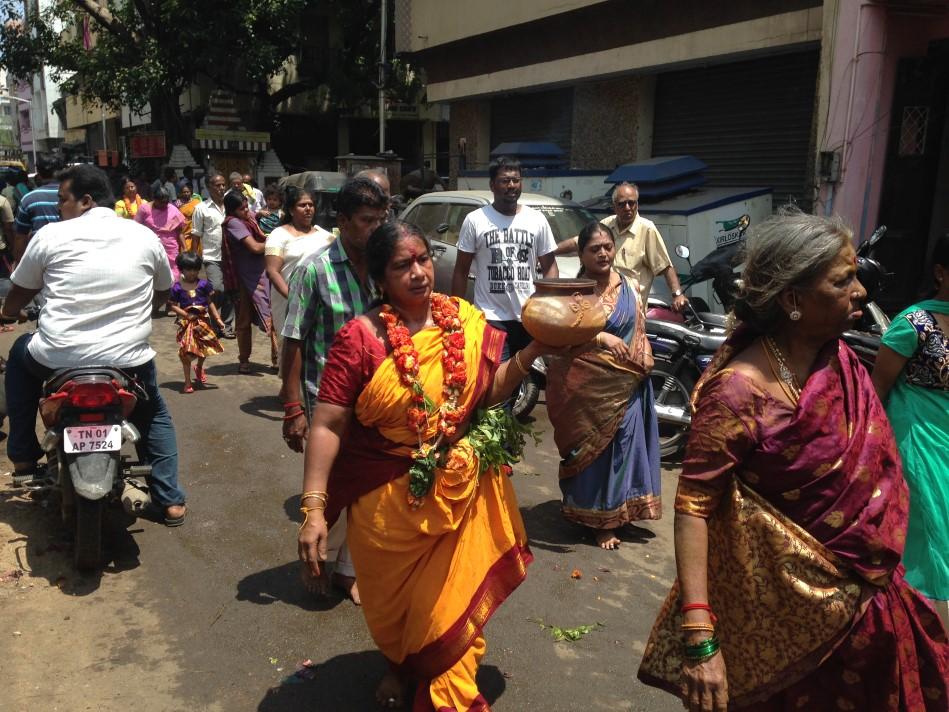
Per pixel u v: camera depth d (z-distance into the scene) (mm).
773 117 10102
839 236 1898
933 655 2014
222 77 22516
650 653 2193
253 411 6469
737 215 8922
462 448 2602
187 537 4270
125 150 33812
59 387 3770
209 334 7008
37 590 3684
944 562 2961
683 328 5738
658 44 10852
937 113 8375
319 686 3078
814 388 1907
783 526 1924
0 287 5543
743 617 1992
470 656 2604
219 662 3207
